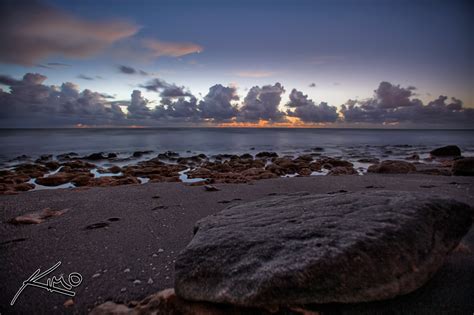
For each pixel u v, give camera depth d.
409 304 2.45
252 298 2.32
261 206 4.22
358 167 17.00
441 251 2.77
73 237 4.50
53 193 8.25
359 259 2.46
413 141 52.97
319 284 2.37
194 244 2.96
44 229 4.90
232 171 15.17
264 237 2.93
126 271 3.36
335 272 2.40
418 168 14.84
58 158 24.45
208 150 33.66
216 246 2.85
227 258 2.66
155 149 34.72
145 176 13.48
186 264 2.67
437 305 2.43
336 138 65.12
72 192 8.38
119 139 56.66
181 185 9.52
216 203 6.84
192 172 13.26
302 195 4.79
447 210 3.09
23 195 8.00
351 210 3.33
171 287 2.99
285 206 4.00
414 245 2.67
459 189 7.84
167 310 2.41
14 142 46.88
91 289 2.98
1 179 11.29
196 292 2.45
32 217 5.45
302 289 2.35
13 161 22.28
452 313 2.34
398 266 2.52
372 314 2.36
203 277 2.52
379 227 2.78
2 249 4.02
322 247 2.60
